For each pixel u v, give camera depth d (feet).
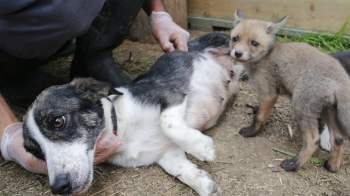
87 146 3.51
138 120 3.82
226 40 4.63
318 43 5.40
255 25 3.93
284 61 3.69
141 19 5.71
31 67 4.45
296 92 3.56
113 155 3.80
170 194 3.58
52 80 4.76
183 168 3.66
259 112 3.96
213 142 3.86
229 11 5.86
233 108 4.45
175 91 3.97
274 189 3.55
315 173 3.67
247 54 3.86
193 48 4.65
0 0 3.56
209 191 3.47
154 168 3.83
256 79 3.92
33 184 3.77
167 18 4.75
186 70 4.25
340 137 3.56
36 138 3.46
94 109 3.62
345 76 3.47
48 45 4.01
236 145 3.96
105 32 4.55
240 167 3.74
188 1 6.01
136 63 5.34
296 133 4.06
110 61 4.70
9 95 4.69
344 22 5.41
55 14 3.71
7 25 3.75
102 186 3.68
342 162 3.77
